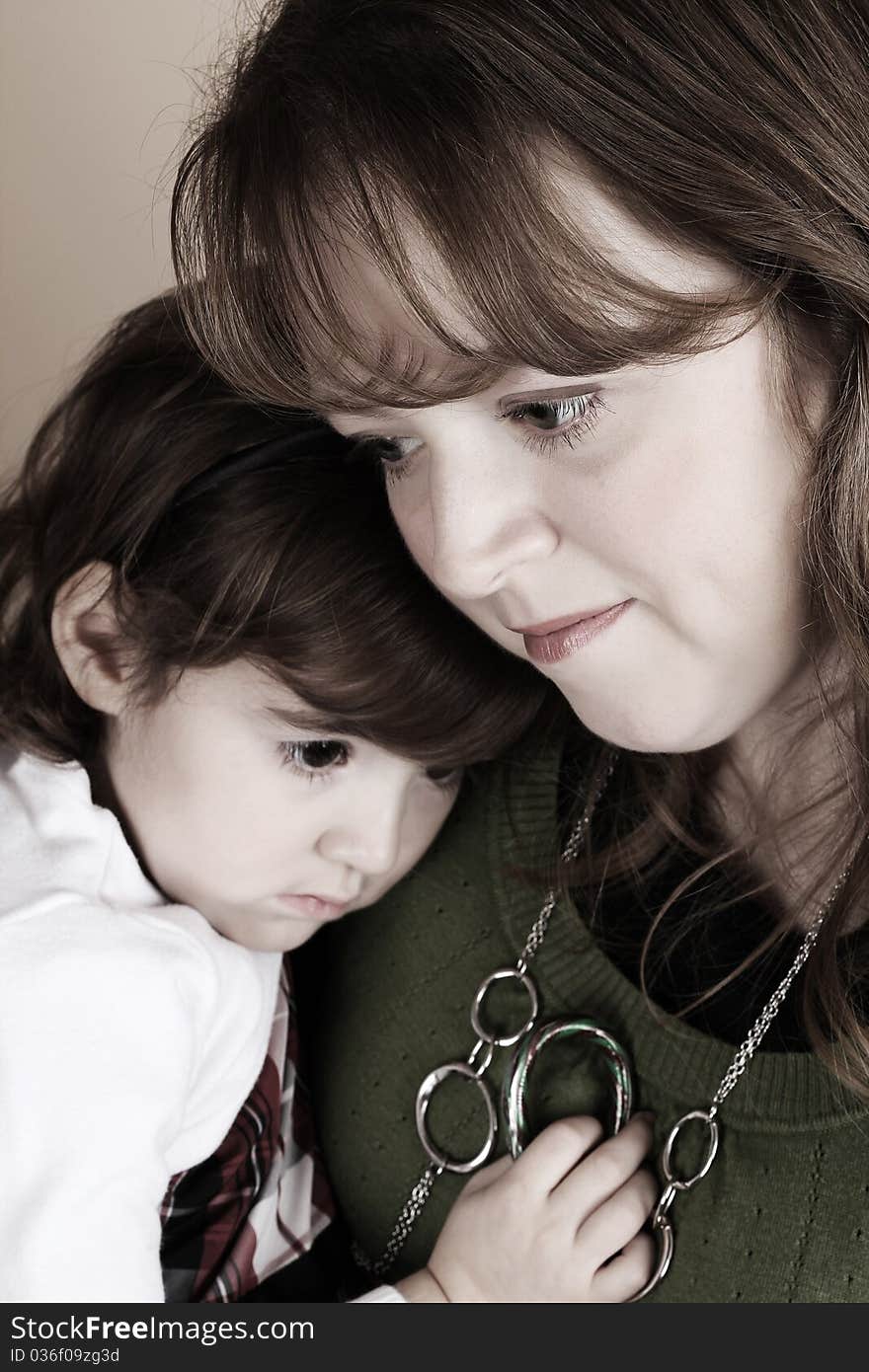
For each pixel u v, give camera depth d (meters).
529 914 0.80
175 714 0.79
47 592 0.85
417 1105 0.81
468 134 0.50
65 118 1.23
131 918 0.79
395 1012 0.85
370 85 0.52
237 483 0.78
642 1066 0.73
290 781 0.79
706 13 0.53
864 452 0.57
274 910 0.83
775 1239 0.67
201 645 0.76
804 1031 0.70
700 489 0.55
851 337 0.56
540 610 0.61
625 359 0.52
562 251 0.50
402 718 0.75
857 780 0.67
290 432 0.78
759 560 0.58
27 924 0.76
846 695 0.65
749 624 0.59
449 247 0.50
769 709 0.72
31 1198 0.70
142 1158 0.73
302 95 0.54
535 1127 0.77
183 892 0.83
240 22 0.99
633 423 0.54
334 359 0.56
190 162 0.61
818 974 0.68
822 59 0.54
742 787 0.76
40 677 0.86
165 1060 0.76
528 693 0.78
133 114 1.20
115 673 0.82
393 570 0.75
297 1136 0.87
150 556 0.80
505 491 0.57
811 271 0.54
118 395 0.85
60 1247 0.69
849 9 0.55
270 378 0.59
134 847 0.84
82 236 1.25
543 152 0.50
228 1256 0.82
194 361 0.82
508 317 0.50
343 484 0.77
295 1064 0.89
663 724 0.63
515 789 0.82
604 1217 0.71
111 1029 0.75
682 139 0.51
